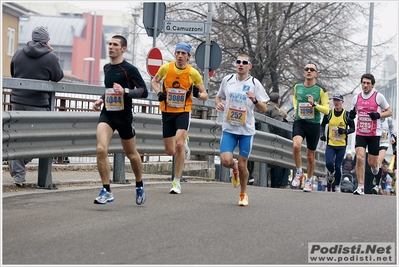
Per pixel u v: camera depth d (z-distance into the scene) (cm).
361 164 2075
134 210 1366
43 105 1645
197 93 1703
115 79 1357
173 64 1692
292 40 4638
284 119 2692
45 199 1475
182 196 1642
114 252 993
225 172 2247
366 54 4775
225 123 1525
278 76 4625
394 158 3198
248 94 1473
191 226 1203
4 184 1622
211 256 984
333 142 2359
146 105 2373
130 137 1392
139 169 1420
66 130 1609
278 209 1460
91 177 1892
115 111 1359
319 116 2002
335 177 2392
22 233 1105
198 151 2105
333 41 4694
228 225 1226
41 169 1633
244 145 1507
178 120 1708
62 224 1188
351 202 1662
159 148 1969
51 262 931
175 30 2452
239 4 4622
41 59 1648
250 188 1938
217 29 4594
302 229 1212
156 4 2431
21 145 1491
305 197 1736
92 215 1288
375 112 2073
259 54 4550
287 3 4591
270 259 978
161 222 1233
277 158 2509
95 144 1706
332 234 1177
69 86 1622
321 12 4622
